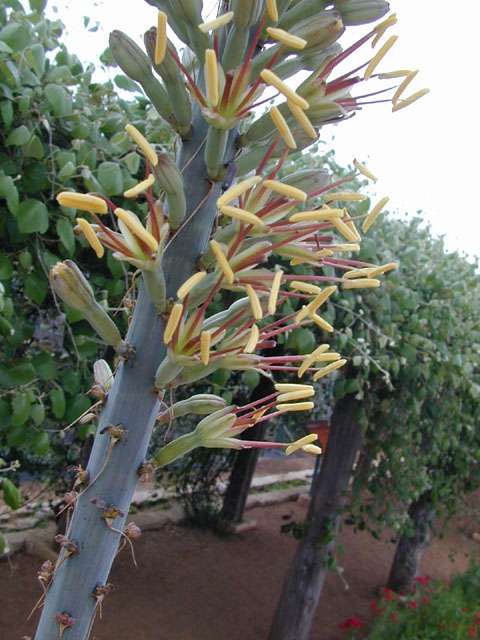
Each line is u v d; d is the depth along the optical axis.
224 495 6.53
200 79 0.90
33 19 2.28
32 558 4.47
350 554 6.73
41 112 2.29
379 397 4.06
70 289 0.87
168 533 5.96
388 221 3.88
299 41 0.72
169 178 0.80
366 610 5.41
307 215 0.77
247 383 2.73
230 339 0.89
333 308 3.09
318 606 5.31
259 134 0.90
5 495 2.20
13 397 2.23
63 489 4.59
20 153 2.24
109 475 0.88
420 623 4.64
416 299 3.38
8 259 2.19
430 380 3.92
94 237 0.75
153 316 0.88
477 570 5.88
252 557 5.86
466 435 5.38
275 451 11.32
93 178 2.25
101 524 0.87
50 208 2.35
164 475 6.50
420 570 6.85
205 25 0.68
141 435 0.89
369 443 4.37
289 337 2.86
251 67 0.83
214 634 4.29
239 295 2.85
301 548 4.31
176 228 0.86
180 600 4.66
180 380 0.89
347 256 3.03
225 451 6.33
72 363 2.64
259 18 0.90
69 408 2.47
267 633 4.49
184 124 0.89
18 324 2.32
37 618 3.77
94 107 2.48
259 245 0.84
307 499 7.89
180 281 0.86
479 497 8.22
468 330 4.21
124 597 4.48
